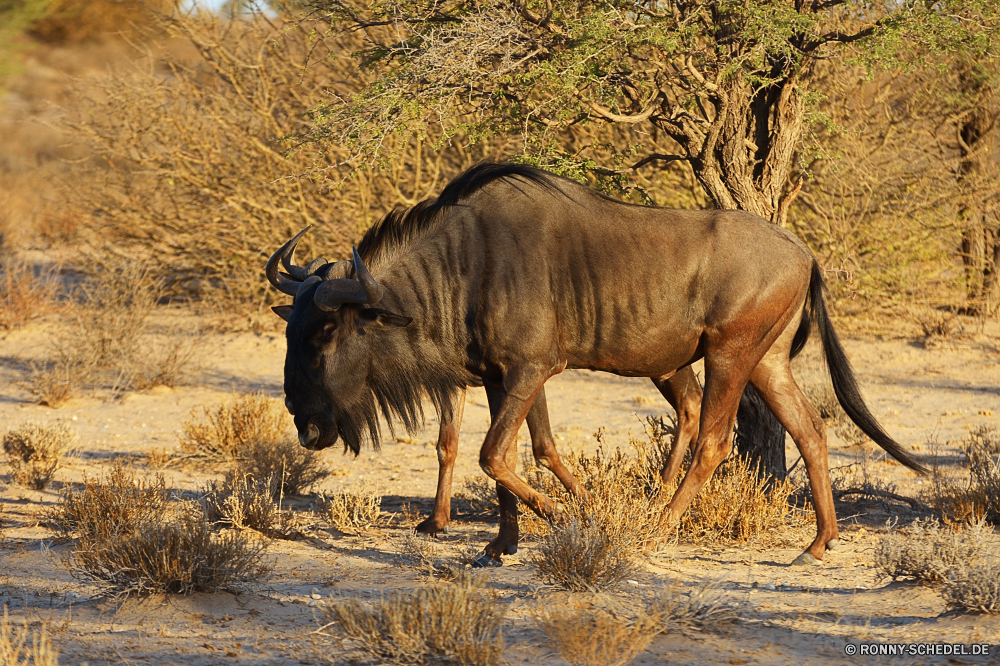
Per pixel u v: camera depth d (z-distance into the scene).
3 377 44.72
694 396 22.12
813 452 20.66
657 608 14.95
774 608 16.08
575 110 24.61
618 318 19.55
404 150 50.91
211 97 54.88
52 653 13.21
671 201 46.81
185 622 15.18
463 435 35.97
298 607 16.09
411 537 20.50
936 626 14.81
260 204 54.78
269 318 55.69
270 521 22.27
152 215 57.69
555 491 22.27
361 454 33.22
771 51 22.97
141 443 34.53
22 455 30.17
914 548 17.50
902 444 32.81
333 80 50.47
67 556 19.22
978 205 51.12
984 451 27.44
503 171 20.09
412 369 20.14
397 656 13.31
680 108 24.95
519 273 19.30
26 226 70.00
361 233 52.41
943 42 23.38
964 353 47.28
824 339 21.22
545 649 13.81
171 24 54.62
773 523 22.36
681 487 20.23
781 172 25.12
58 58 73.56
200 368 46.00
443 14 25.50
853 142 45.69
